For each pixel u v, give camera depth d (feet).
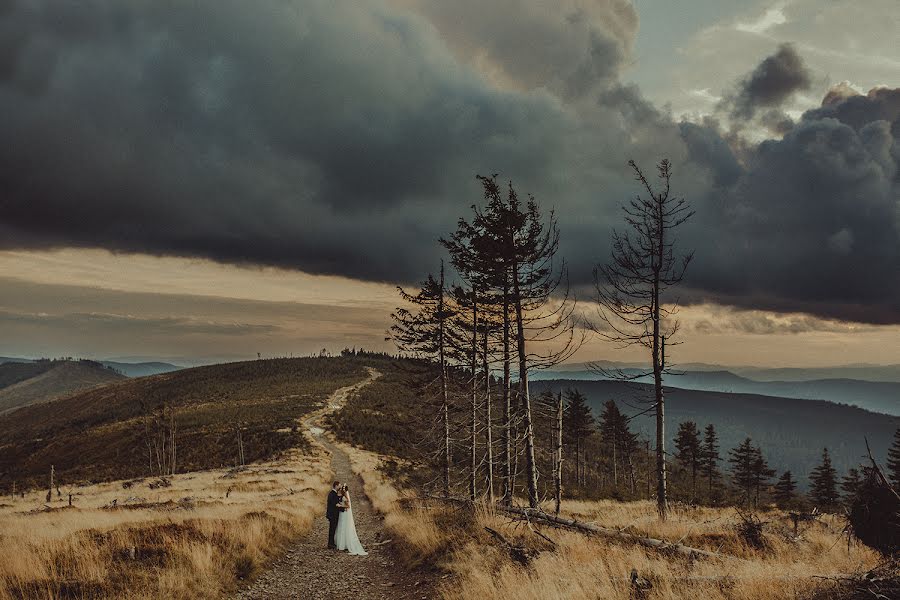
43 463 337.93
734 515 40.91
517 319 53.11
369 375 564.30
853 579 17.46
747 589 18.83
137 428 349.41
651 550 29.07
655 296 51.19
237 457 217.15
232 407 372.79
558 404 61.77
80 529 33.71
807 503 182.29
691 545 31.63
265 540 37.50
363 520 62.75
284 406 348.59
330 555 38.52
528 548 29.48
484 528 34.42
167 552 28.71
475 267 58.54
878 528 23.21
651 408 50.29
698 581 20.76
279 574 32.22
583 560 25.72
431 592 26.45
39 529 34.68
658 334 50.49
